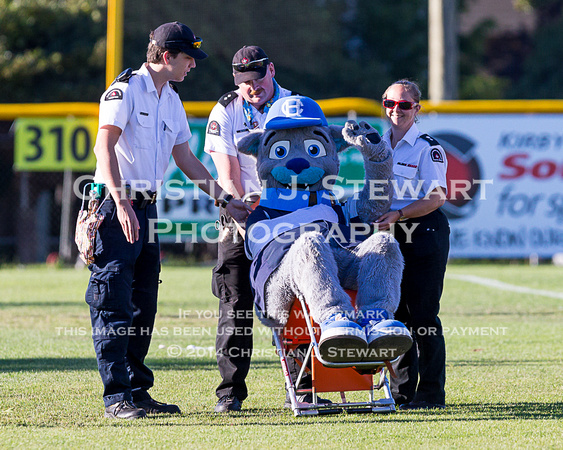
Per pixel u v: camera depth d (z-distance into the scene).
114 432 15.16
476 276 55.66
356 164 55.84
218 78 86.94
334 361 15.07
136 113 17.16
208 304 39.47
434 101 68.94
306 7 96.88
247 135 17.81
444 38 70.12
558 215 62.00
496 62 124.44
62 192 69.38
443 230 17.70
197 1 87.81
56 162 61.66
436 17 70.25
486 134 62.09
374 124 59.44
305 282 15.21
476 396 18.81
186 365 23.64
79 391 19.41
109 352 16.64
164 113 17.67
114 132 16.88
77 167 61.66
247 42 91.25
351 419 16.31
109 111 16.89
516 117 62.03
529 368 22.80
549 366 23.12
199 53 17.55
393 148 18.09
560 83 114.12
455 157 62.12
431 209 17.38
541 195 62.00
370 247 15.70
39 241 69.06
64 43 85.06
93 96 83.25
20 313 36.50
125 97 17.00
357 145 16.36
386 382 17.19
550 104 61.88
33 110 61.47
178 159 18.62
